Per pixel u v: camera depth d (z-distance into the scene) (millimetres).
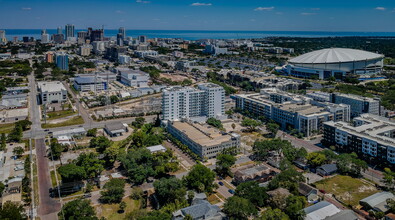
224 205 198125
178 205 198625
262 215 185750
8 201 198375
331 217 185500
